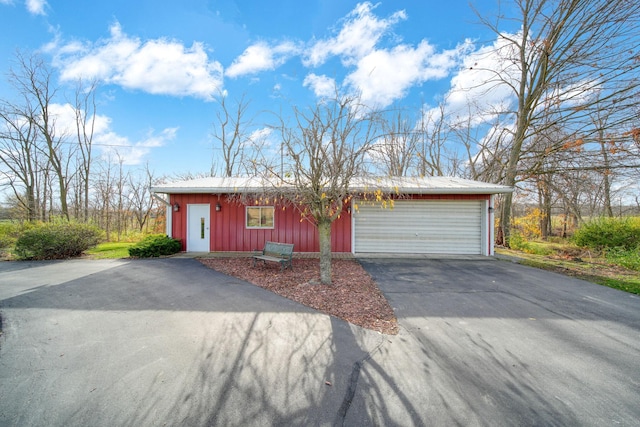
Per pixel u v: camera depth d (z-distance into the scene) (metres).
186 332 3.53
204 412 2.08
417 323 3.85
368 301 4.77
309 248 10.62
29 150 17.50
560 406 2.17
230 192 9.73
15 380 2.50
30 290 5.47
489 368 2.72
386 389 2.37
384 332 3.54
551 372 2.66
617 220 10.38
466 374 2.61
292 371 2.64
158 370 2.66
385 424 1.97
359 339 3.33
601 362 2.85
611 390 2.39
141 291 5.38
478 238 10.37
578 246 10.93
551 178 13.27
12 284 5.93
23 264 8.29
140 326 3.72
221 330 3.58
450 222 10.42
